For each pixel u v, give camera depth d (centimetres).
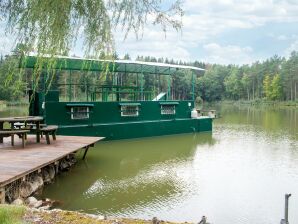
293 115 5388
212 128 3409
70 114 2308
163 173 1557
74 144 1623
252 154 2016
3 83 523
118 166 1678
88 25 511
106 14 514
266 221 1012
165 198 1204
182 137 2759
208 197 1217
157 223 686
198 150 2169
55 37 485
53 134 1744
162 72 3178
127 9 515
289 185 1367
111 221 677
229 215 1055
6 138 1789
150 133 2719
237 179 1459
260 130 3253
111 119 2505
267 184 1382
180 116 2972
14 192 1026
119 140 2525
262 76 11300
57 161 1379
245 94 11788
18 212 667
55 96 2250
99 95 3141
